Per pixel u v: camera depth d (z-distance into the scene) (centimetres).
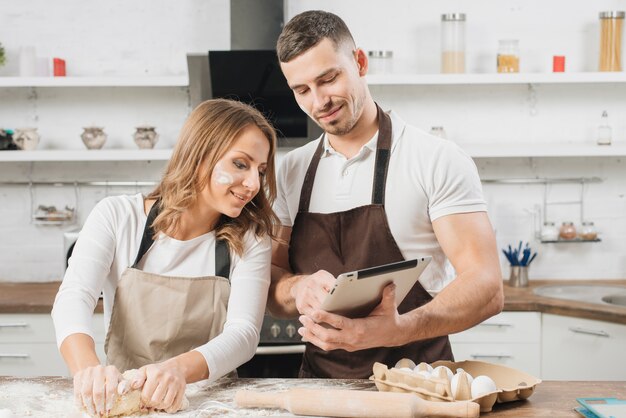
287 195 241
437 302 197
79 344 192
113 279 220
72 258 212
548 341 355
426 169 218
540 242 422
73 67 421
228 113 209
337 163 229
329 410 170
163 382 179
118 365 219
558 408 178
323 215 228
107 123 424
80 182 422
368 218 223
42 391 192
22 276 425
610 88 419
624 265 422
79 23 420
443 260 229
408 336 188
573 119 421
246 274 217
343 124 213
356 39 420
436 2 418
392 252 223
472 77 386
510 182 420
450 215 214
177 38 420
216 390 195
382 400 167
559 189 422
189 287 215
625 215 422
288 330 359
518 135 421
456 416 166
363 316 188
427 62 420
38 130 423
